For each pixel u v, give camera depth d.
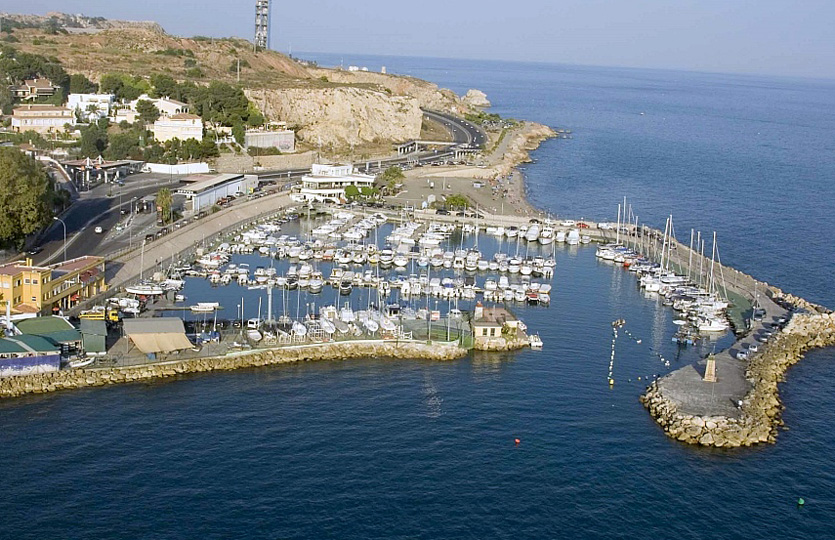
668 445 120.38
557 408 131.38
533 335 161.12
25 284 150.12
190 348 143.38
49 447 113.50
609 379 143.25
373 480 108.75
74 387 130.75
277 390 134.38
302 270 195.38
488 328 157.88
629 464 114.88
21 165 190.50
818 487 110.94
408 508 103.00
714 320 170.12
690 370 144.00
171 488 105.31
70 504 101.31
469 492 106.88
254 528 98.06
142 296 173.50
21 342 132.00
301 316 166.50
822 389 141.75
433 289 186.88
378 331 157.00
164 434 118.31
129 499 102.69
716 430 122.44
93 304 162.75
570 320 173.62
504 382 140.88
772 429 126.00
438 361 149.62
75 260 172.50
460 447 118.00
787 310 180.38
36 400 126.12
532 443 119.81
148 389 132.25
